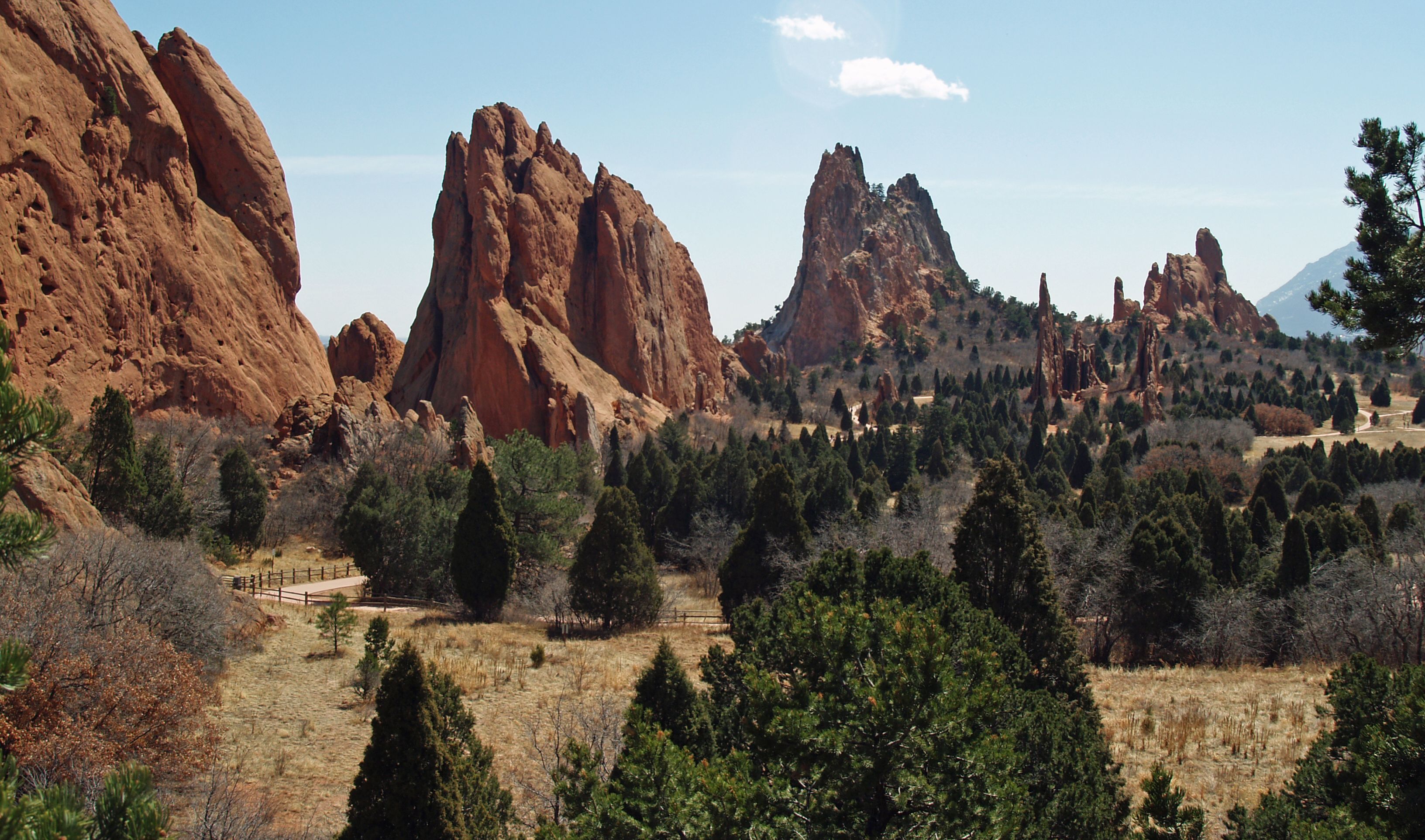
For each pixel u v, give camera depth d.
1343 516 52.25
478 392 103.62
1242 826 15.98
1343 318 14.62
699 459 88.06
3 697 16.86
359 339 112.00
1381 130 14.40
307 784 21.69
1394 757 14.14
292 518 57.69
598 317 123.06
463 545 41.91
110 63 67.94
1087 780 16.58
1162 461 97.25
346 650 32.47
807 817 13.59
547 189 119.69
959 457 107.31
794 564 41.66
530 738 25.42
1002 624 23.41
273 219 82.44
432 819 15.60
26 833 5.77
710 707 19.62
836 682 14.27
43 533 7.09
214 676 27.36
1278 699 30.52
